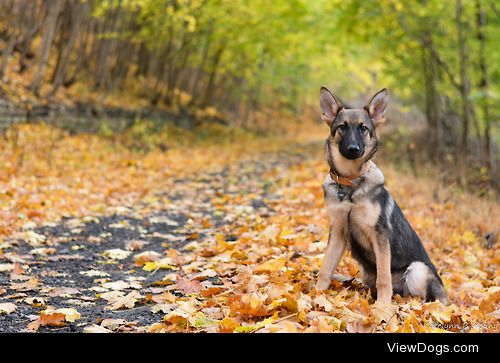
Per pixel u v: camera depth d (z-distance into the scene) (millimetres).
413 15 15578
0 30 19172
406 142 18375
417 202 10086
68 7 19391
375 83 36656
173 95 26359
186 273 6156
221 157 19719
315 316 4324
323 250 6738
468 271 6727
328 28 21734
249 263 6254
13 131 14016
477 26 15039
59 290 5477
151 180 13664
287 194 11086
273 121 40531
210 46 27016
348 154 4855
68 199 10242
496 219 8992
